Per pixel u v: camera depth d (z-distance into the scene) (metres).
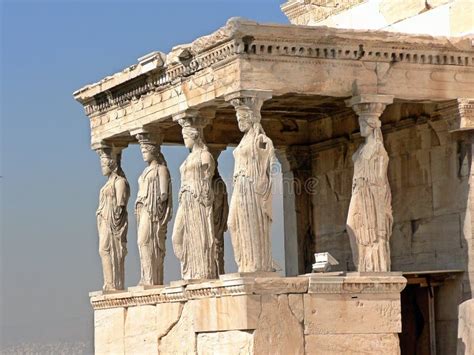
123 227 28.95
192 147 25.52
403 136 26.89
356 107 24.23
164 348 26.03
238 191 23.36
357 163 24.20
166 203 27.27
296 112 28.34
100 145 28.86
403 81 24.50
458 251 25.55
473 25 26.12
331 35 23.67
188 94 25.19
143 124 27.02
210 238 25.23
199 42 24.20
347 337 23.50
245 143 23.44
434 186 26.14
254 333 22.98
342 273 23.69
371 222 24.03
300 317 23.27
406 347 26.59
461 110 24.94
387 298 23.83
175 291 25.41
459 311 24.86
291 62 23.62
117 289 28.73
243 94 23.33
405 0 27.97
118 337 27.78
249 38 23.25
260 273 23.14
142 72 26.33
